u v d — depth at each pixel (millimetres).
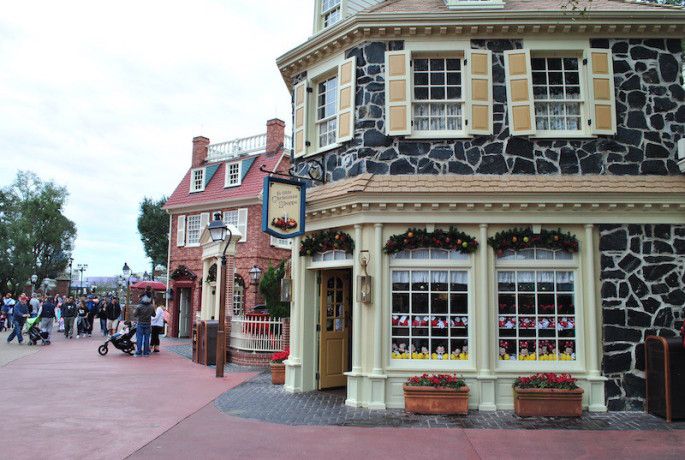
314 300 11641
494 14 10453
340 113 11070
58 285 38406
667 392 8867
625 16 10414
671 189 9844
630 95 10633
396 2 12055
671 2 13523
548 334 9930
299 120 12336
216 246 17688
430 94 10883
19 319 21375
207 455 6926
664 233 10062
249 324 16062
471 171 10461
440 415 9172
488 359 9703
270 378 13180
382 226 10125
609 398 9656
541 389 9102
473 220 9984
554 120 10797
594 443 7566
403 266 10070
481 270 9914
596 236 10070
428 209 10023
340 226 10641
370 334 9953
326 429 8234
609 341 9812
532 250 10078
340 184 10742
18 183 52375
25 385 11875
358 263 10156
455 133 10570
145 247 51844
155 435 7836
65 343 21812
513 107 10469
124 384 12109
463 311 10023
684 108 10672
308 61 12180
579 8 10859
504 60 10656
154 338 19281
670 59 10750
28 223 50031
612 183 10070
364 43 10938
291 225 10656
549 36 10688
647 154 10500
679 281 9969
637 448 7324
